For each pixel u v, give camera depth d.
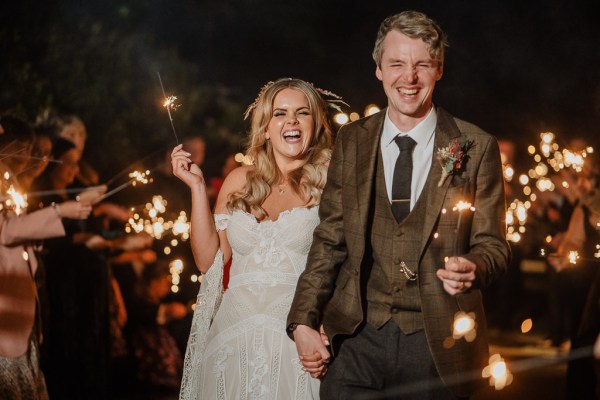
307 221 6.05
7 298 6.35
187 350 6.18
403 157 5.15
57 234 6.36
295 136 6.18
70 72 12.97
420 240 5.09
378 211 5.18
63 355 8.64
